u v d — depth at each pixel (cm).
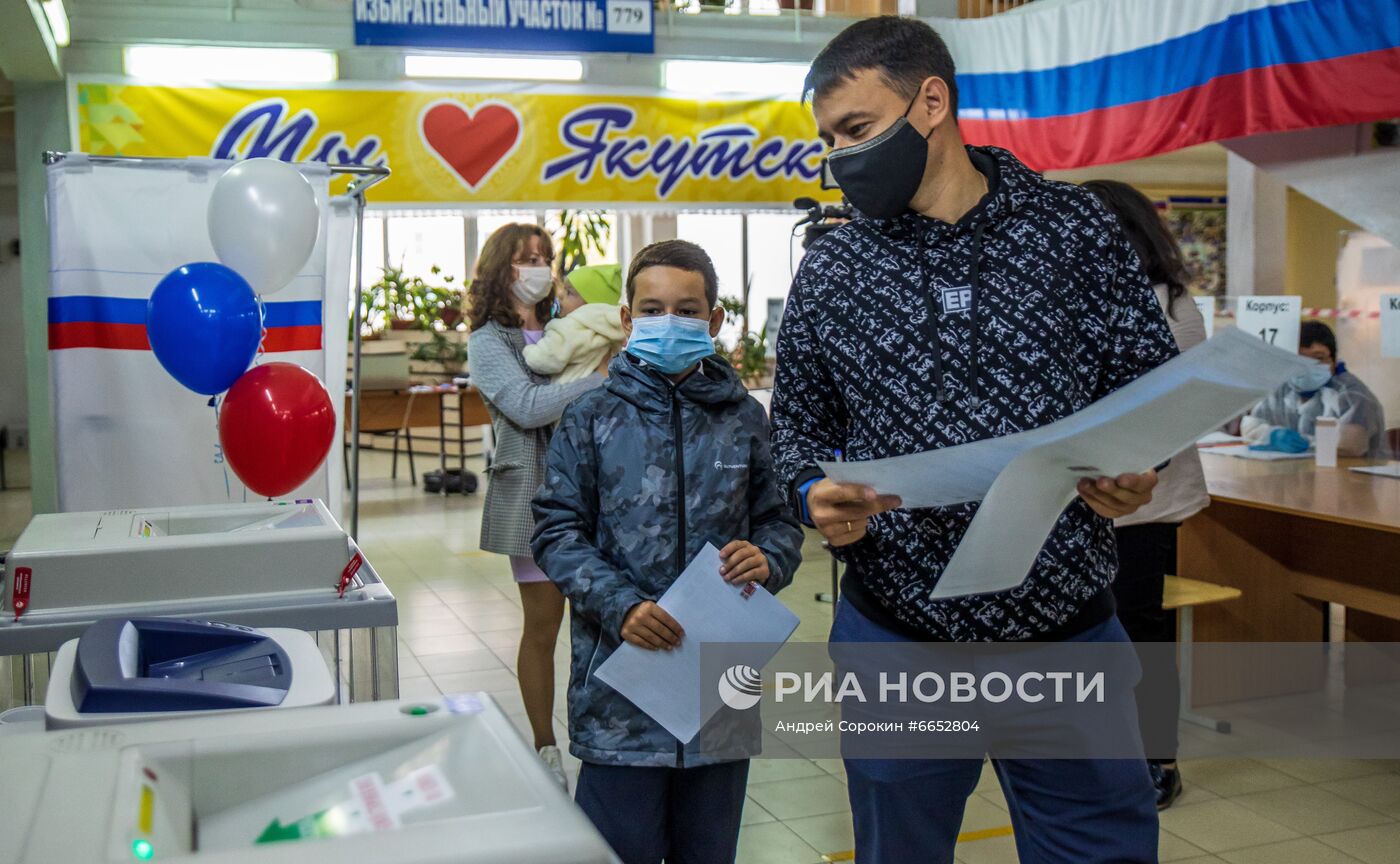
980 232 145
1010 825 296
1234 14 464
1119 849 148
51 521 204
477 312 322
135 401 289
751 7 627
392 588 579
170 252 290
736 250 1034
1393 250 501
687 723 183
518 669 316
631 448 196
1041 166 552
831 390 161
